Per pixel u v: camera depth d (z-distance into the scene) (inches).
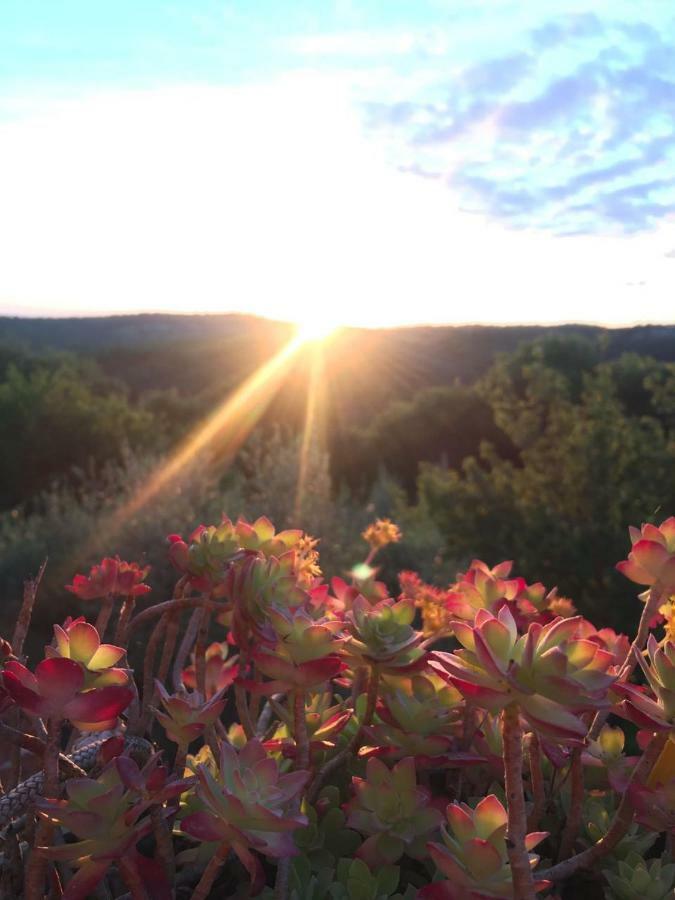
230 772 14.7
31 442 297.3
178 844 19.2
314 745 19.5
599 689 13.6
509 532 185.6
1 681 14.6
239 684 17.8
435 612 26.0
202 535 22.4
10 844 16.2
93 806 13.8
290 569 20.1
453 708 21.0
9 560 150.0
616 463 184.1
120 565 22.6
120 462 301.7
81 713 14.2
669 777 18.3
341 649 19.4
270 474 181.5
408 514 222.7
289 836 14.3
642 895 16.9
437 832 18.3
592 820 19.7
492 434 461.4
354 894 16.9
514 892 13.7
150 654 21.6
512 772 13.7
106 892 16.7
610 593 156.9
